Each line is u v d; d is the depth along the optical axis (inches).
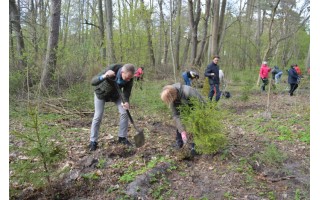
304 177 156.0
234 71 847.1
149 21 656.4
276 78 621.9
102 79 177.0
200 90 430.0
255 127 250.8
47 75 370.3
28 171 138.5
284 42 921.5
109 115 304.8
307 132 222.5
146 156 179.2
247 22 1085.8
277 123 259.4
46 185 143.2
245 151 189.5
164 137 220.4
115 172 158.6
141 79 488.1
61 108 320.2
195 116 161.2
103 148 192.2
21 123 261.9
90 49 449.4
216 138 164.2
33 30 413.4
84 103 333.1
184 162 170.7
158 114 299.4
